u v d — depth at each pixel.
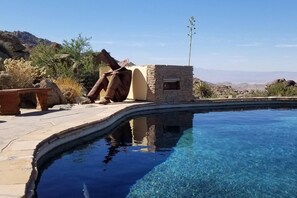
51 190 6.29
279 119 17.00
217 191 6.67
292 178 7.59
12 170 5.65
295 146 10.98
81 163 8.27
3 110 12.77
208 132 13.18
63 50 30.03
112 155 9.16
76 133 10.14
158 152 9.71
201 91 29.16
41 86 16.77
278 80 39.66
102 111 14.35
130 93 22.14
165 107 19.83
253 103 23.36
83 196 6.01
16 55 27.86
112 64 20.64
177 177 7.49
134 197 6.14
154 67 20.03
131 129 13.16
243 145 11.03
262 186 7.04
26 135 8.61
